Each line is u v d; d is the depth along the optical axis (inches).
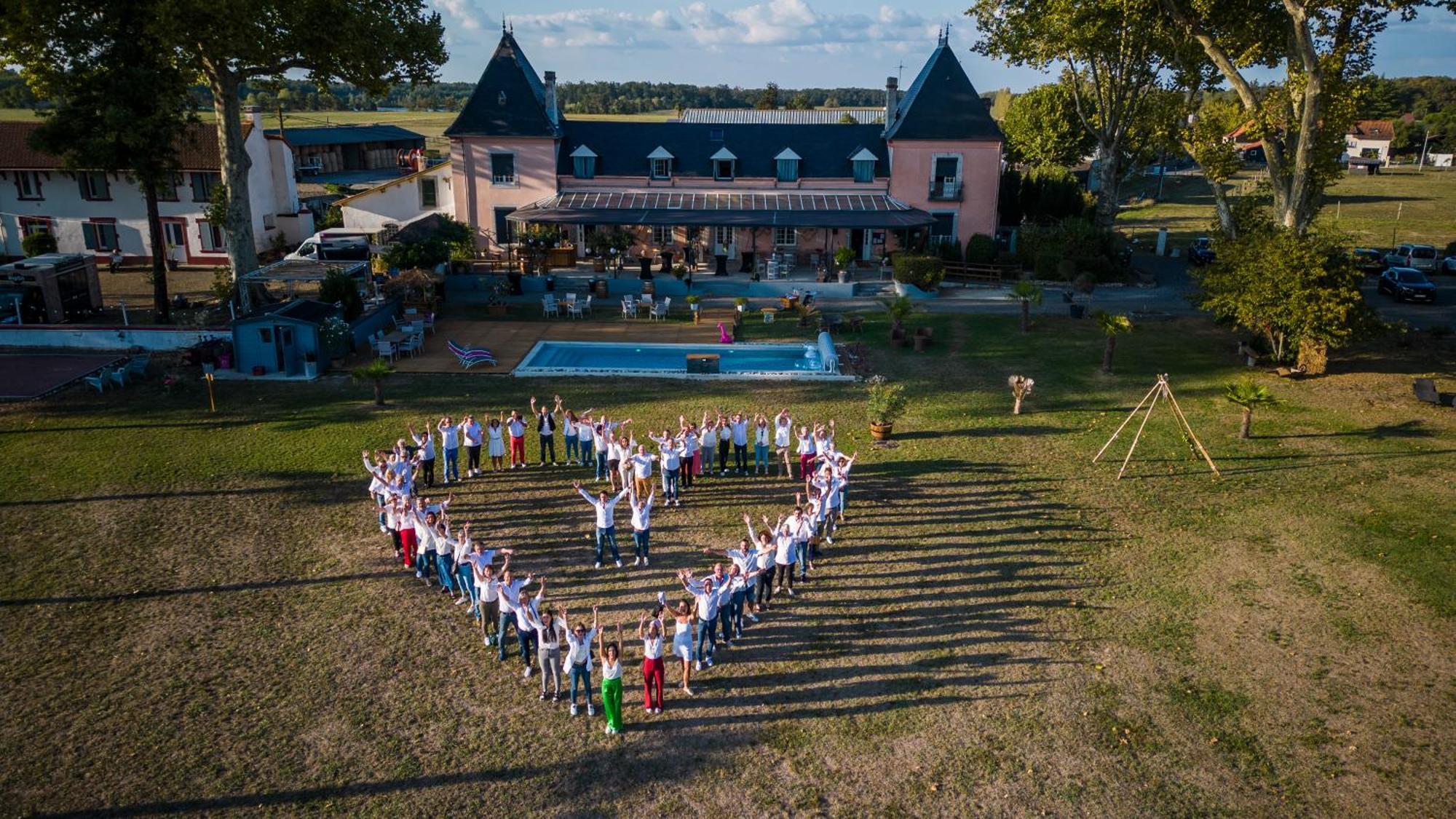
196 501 834.2
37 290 1401.3
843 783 490.6
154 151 1353.3
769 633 639.1
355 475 894.4
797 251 2006.6
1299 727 532.7
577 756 512.1
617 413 1074.1
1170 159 4451.3
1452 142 4685.0
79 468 903.7
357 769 497.7
